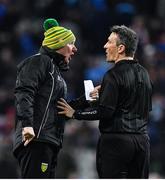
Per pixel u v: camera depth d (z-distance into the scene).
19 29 53.19
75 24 52.69
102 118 19.78
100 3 55.59
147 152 20.14
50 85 19.91
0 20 53.75
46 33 20.45
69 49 20.48
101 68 48.75
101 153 19.92
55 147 19.98
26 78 19.56
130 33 20.19
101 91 19.94
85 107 21.30
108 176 19.73
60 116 20.09
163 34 54.78
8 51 50.88
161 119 43.66
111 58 20.34
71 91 45.78
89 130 40.91
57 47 20.28
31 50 51.72
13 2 55.88
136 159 19.98
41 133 19.58
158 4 58.44
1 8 54.41
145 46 50.78
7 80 47.28
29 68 19.70
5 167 36.75
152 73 47.31
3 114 44.53
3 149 37.62
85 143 40.00
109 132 19.81
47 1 55.53
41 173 19.58
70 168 37.19
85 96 21.27
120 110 19.80
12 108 44.75
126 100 19.83
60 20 54.12
